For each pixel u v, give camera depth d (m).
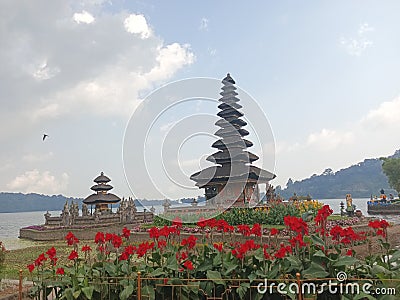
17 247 21.23
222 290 5.54
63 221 28.73
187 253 6.14
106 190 34.09
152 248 6.37
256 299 5.25
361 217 24.11
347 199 31.91
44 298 6.14
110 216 29.77
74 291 5.70
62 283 5.98
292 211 17.89
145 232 18.33
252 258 5.69
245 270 5.58
